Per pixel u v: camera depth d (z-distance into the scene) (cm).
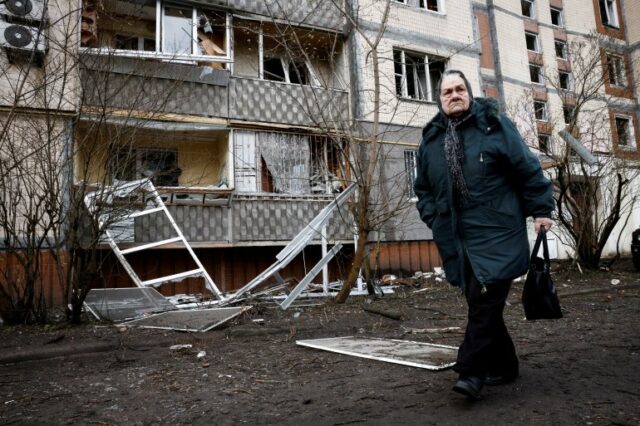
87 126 668
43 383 326
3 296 543
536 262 244
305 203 1059
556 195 1072
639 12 2123
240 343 454
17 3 752
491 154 240
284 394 274
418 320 562
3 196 537
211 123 1015
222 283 1041
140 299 630
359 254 701
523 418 213
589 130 1252
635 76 1923
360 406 244
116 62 811
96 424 235
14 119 578
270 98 1080
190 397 275
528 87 1794
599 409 222
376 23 1263
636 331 438
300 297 804
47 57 773
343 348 389
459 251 247
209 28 1078
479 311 236
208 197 969
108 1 966
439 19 1387
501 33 1773
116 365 383
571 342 395
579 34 2042
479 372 232
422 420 218
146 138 859
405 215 1099
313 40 1235
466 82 256
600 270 1034
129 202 604
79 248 554
